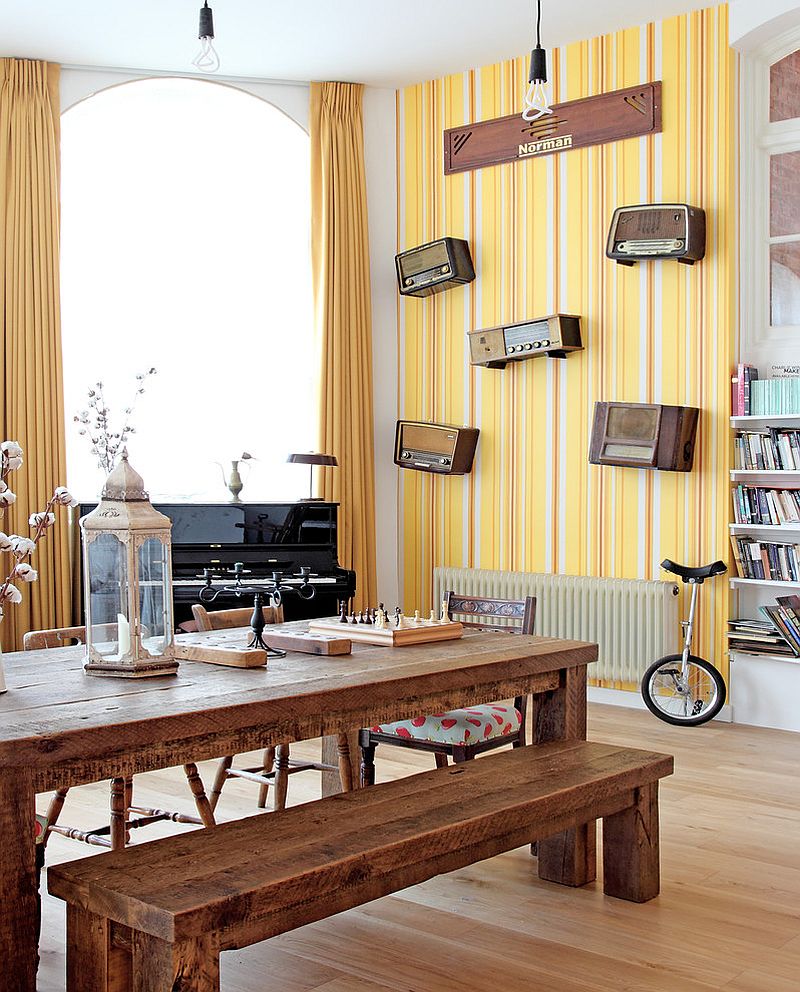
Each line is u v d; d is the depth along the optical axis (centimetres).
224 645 328
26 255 590
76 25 564
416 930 305
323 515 617
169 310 657
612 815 326
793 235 577
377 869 237
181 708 244
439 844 252
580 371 622
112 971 219
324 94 661
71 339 632
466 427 661
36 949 219
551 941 296
